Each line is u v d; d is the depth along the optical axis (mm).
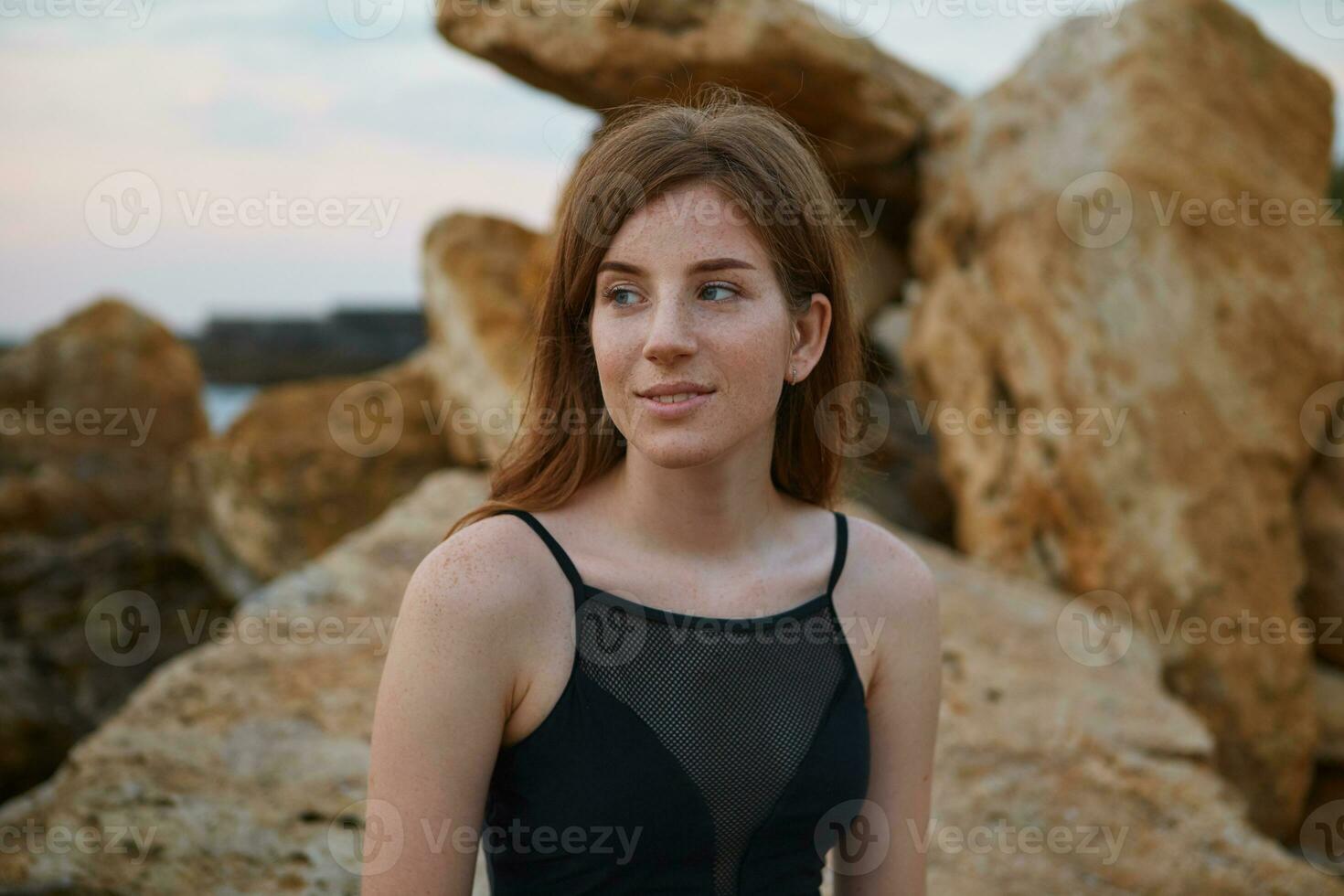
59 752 5738
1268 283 4527
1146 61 4637
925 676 1748
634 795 1447
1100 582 4363
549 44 4551
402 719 1415
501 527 1504
